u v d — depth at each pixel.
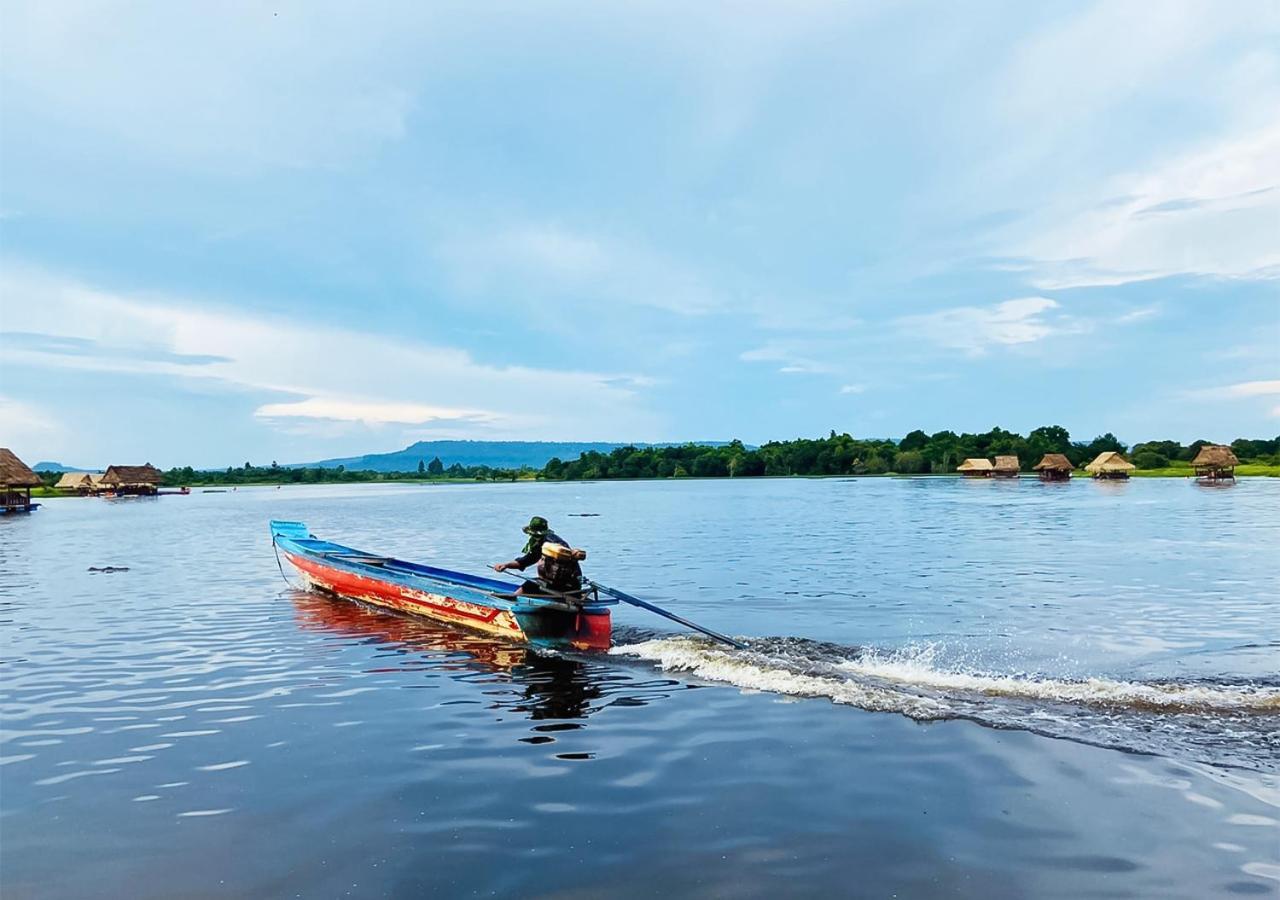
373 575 14.38
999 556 21.73
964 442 160.88
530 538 12.28
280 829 5.21
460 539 31.72
